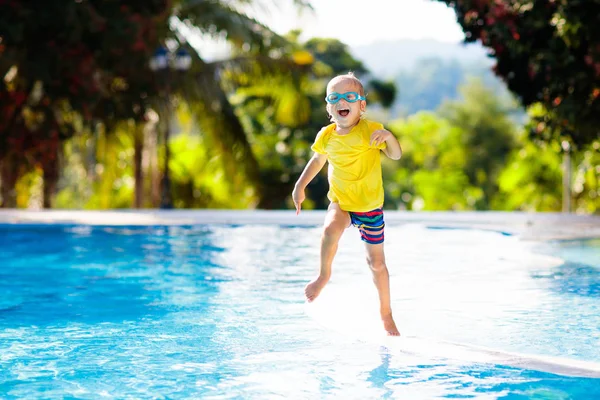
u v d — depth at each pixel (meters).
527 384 3.31
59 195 29.12
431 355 3.79
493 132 60.16
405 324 4.57
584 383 3.33
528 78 11.81
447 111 63.84
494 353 3.83
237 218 11.51
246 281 6.29
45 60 14.99
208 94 20.45
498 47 11.43
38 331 4.38
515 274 6.67
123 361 3.69
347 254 8.14
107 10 15.31
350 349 3.92
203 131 21.73
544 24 10.63
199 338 4.18
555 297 5.52
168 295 5.61
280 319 4.71
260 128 32.44
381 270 4.35
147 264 7.37
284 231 10.62
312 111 32.41
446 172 51.34
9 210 12.69
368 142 4.16
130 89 17.64
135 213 12.12
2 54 15.12
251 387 3.25
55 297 5.54
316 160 4.49
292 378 3.39
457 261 7.58
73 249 8.60
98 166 22.73
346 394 3.16
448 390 3.22
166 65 16.75
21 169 19.58
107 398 3.11
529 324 4.60
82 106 15.61
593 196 23.08
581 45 10.79
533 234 9.63
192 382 3.33
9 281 6.31
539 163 34.84
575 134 12.02
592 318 4.77
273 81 21.91
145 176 26.98
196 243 9.23
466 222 11.30
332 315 4.76
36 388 3.24
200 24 19.83
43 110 16.73
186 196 28.64
